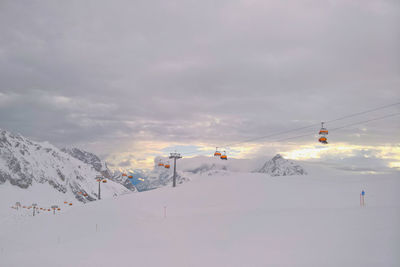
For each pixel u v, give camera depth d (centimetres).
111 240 3516
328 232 2458
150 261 2392
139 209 5694
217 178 8269
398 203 3559
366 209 3170
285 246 2288
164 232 3566
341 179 6719
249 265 1981
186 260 2291
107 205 6369
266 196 5459
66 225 5219
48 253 3170
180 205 5738
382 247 1938
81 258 2752
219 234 3075
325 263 1823
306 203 4462
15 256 3238
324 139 4094
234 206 5003
